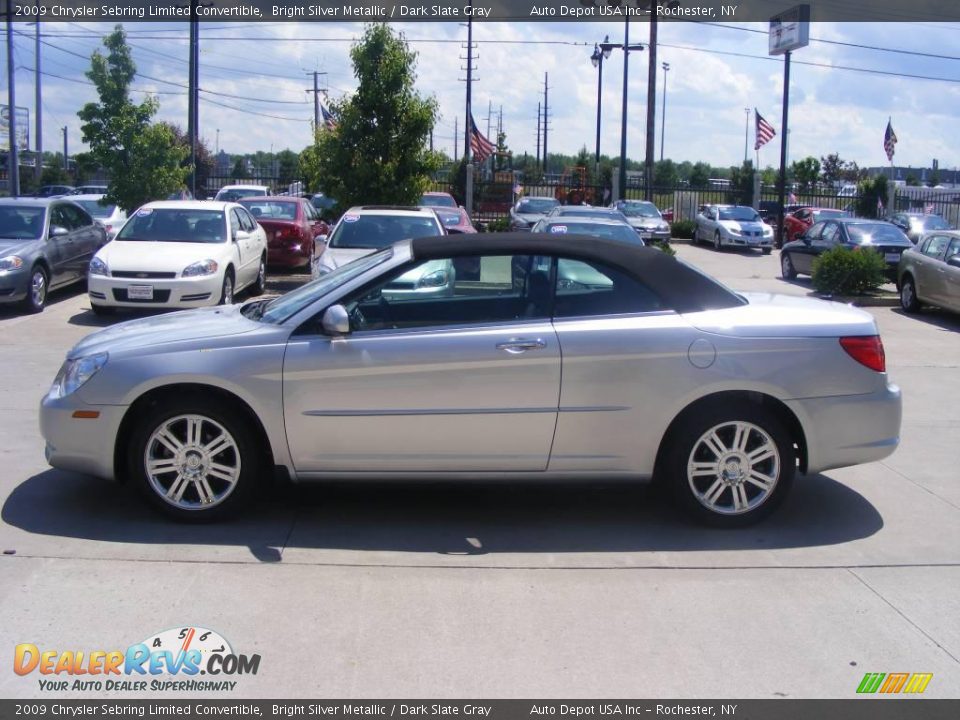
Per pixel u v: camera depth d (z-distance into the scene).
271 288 17.08
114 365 5.42
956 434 7.99
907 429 8.13
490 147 36.97
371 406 5.37
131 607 4.50
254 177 34.28
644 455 5.48
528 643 4.25
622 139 38.41
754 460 5.56
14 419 7.71
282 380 5.34
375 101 17.33
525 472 5.50
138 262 12.58
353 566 5.03
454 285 5.54
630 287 5.54
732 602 4.70
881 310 16.50
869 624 4.49
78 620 4.37
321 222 20.28
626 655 4.16
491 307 5.51
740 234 30.89
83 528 5.46
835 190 45.47
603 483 5.57
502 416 5.39
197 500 5.56
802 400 5.47
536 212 29.42
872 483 6.62
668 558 5.22
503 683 3.92
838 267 17.55
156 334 5.66
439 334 5.38
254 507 5.88
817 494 6.36
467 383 5.36
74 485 6.19
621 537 5.52
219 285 12.86
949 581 4.99
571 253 5.57
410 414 5.38
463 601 4.64
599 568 5.08
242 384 5.33
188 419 5.44
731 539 5.51
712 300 5.59
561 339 5.37
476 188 36.34
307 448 5.42
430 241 5.75
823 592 4.83
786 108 34.09
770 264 27.14
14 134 29.80
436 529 5.60
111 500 5.93
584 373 5.37
